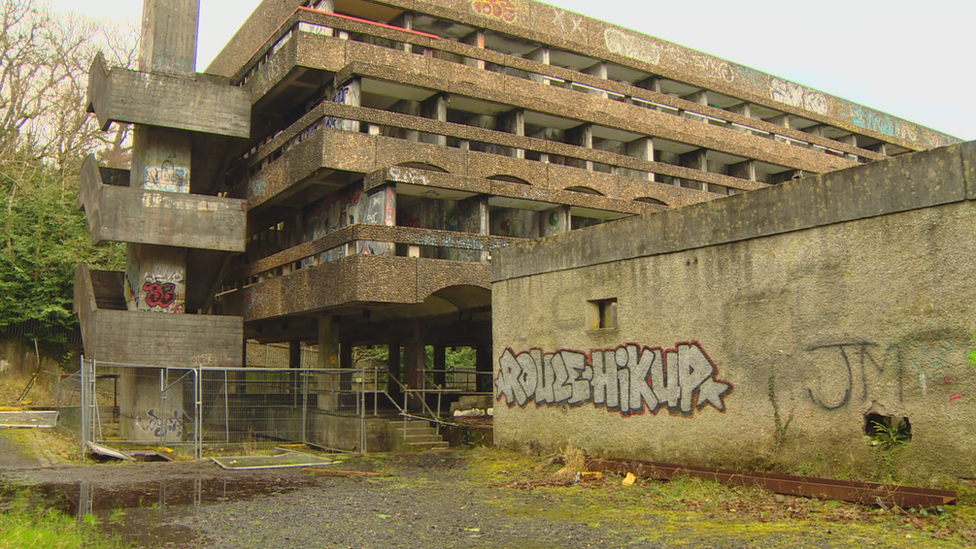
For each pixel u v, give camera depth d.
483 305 24.36
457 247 21.88
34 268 31.64
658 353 12.20
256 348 42.41
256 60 27.56
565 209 25.22
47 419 22.55
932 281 8.95
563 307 14.15
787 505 9.42
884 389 9.30
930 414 8.84
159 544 8.05
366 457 16.38
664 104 32.84
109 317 22.86
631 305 12.75
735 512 9.29
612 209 26.50
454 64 26.50
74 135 39.53
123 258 33.81
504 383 15.57
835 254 9.97
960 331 8.65
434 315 26.48
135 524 9.07
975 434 8.44
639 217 12.73
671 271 12.14
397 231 21.02
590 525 8.84
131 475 13.39
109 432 24.81
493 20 28.70
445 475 13.33
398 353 30.38
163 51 24.86
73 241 33.00
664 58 35.34
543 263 14.66
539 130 30.38
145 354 23.22
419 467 14.45
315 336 31.58
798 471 10.10
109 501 10.66
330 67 23.83
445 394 27.17
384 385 38.53
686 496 10.32
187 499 10.88
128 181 28.47
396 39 25.53
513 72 29.72
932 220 9.00
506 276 15.66
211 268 26.81
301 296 23.44
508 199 23.89
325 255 22.92
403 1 26.56
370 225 20.64
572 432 13.68
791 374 10.33
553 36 30.34
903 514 8.56
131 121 23.59
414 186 21.92
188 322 23.88
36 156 36.66
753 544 7.66
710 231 11.56
